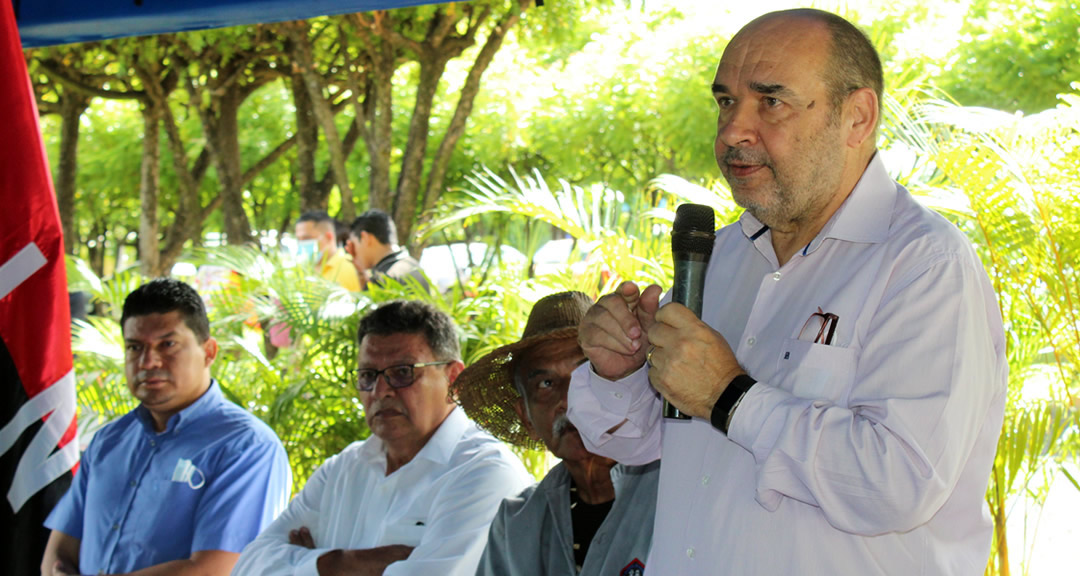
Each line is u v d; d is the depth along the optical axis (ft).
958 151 11.35
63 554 11.72
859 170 5.36
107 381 17.12
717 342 5.03
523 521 8.39
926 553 5.07
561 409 8.29
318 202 37.96
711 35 38.06
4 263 9.80
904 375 4.79
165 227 57.41
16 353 9.82
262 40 34.63
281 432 15.55
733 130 5.18
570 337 8.35
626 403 6.04
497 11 29.81
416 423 10.11
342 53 33.76
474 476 9.69
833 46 5.11
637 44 40.22
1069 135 11.30
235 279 19.39
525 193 14.98
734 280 5.96
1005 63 30.37
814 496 4.80
